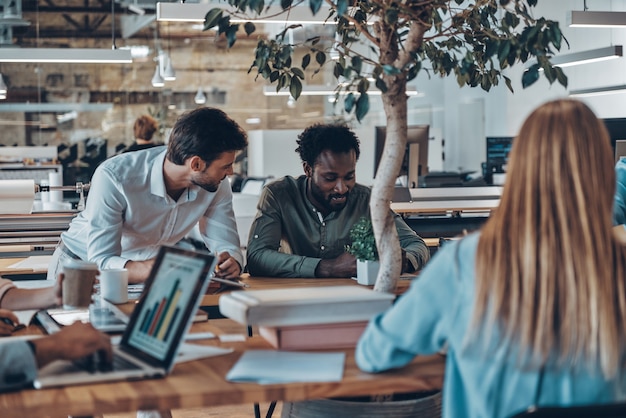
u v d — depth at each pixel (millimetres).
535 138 1395
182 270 1801
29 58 7121
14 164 9836
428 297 1491
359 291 1977
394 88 2146
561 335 1355
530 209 1379
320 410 1981
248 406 4199
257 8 2270
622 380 1396
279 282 2902
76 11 14898
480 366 1411
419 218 4648
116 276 2432
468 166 12758
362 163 12617
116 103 15133
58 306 2230
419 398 2125
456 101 13078
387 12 2084
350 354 1855
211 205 3238
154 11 15219
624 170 3354
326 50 2566
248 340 2055
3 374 1595
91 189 2988
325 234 3211
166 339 1737
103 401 1543
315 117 15523
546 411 1266
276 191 3230
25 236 3959
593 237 1356
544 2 10469
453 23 2551
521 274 1373
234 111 15711
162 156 3002
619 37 9977
